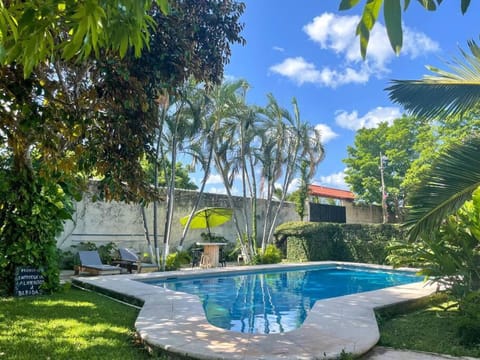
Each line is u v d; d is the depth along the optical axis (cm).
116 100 495
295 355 410
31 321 542
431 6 134
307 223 1775
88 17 177
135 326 518
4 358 389
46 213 770
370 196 2903
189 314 595
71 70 545
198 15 582
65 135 510
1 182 695
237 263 1703
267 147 1670
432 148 2266
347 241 1747
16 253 736
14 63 390
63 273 1243
